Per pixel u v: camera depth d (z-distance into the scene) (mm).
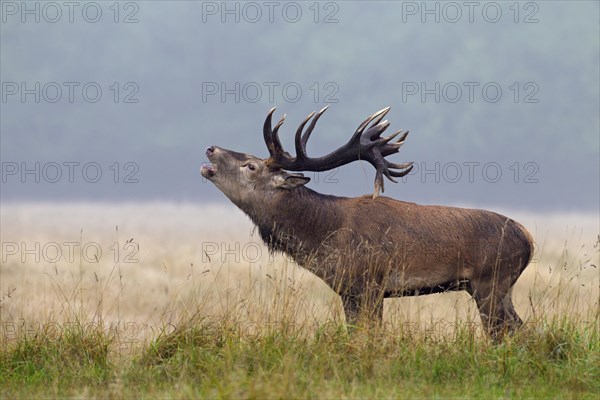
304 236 44219
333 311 39719
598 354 36438
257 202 45031
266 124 44938
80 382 35875
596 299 46625
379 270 42781
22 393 34625
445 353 36312
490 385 34469
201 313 41062
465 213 43281
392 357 35594
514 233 42906
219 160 45594
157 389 34312
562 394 33656
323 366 35031
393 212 43531
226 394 31250
